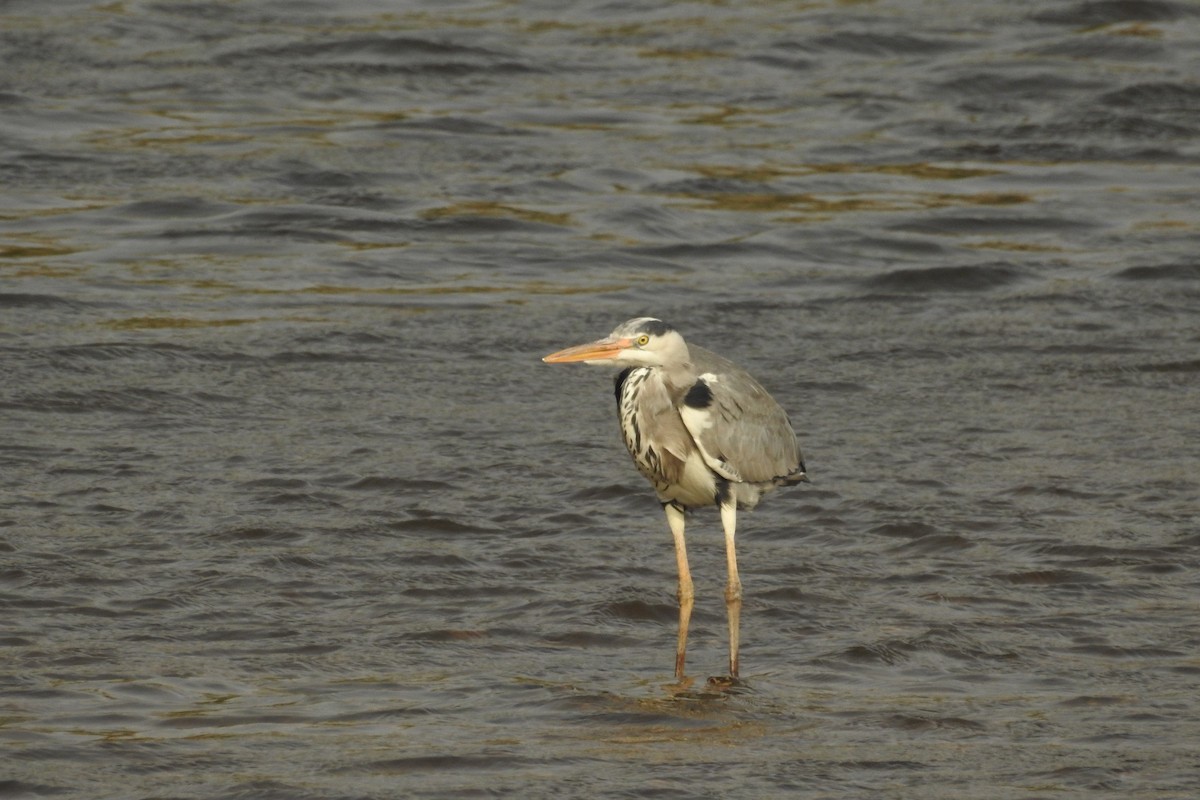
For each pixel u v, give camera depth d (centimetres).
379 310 1956
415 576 1134
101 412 1539
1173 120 2978
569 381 1702
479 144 2741
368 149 2683
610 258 2225
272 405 1583
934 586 1125
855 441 1501
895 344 1856
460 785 788
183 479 1344
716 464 1015
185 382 1641
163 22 3391
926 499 1321
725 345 1852
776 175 2641
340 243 2247
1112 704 913
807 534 1244
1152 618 1061
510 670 970
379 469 1383
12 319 1847
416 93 3053
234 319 1891
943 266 2169
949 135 2895
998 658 993
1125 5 3638
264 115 2859
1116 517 1275
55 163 2541
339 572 1137
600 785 793
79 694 906
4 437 1447
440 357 1775
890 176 2666
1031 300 2056
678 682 957
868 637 1027
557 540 1226
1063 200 2550
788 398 1650
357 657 983
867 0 3769
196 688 923
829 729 877
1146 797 778
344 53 3228
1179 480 1377
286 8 3562
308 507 1280
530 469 1398
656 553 1201
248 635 1014
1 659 955
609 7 3700
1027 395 1666
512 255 2222
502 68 3206
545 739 856
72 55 3138
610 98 3061
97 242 2197
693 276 2167
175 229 2266
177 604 1063
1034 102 3084
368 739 850
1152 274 2167
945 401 1642
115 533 1202
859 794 784
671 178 2595
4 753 816
